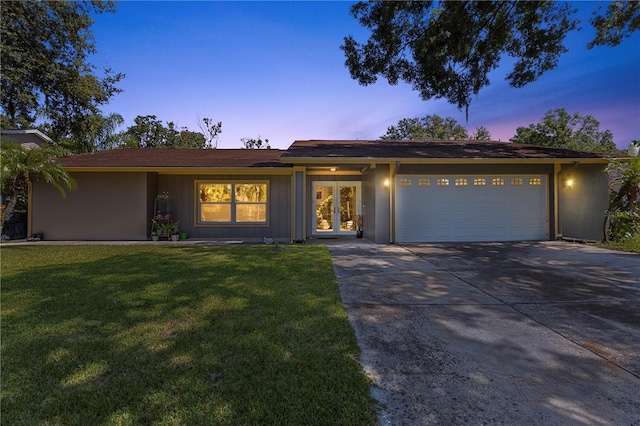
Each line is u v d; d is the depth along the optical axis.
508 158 10.08
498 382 2.50
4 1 15.62
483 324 3.70
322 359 2.79
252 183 12.06
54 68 17.50
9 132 14.43
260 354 2.87
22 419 2.03
